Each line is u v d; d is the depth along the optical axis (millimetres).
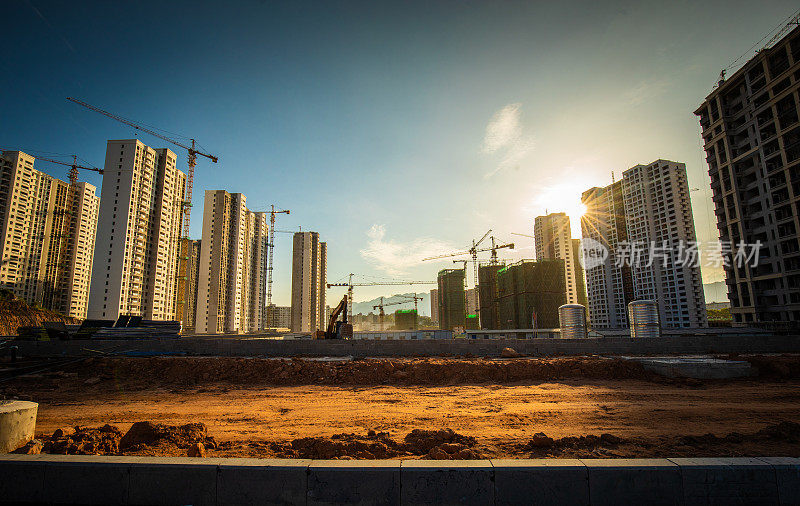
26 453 7914
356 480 6387
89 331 35594
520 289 138000
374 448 8609
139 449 8555
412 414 13453
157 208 123000
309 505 6352
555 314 132000
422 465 6512
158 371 21375
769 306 69250
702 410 13523
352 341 27656
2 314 94312
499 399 15609
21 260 128750
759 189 72375
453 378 19844
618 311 149625
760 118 72625
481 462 6648
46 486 6809
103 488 6723
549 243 190625
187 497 6547
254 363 21375
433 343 27344
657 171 137750
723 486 6410
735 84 76688
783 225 68375
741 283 73438
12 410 8312
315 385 19391
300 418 13055
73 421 13086
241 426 12055
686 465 6500
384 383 19625
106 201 111625
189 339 28234
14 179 126688
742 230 73188
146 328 36031
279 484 6449
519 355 25750
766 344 26125
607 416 12766
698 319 124312
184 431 9523
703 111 83500
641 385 18125
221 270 145000
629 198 144750
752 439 9711
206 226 147500
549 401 15133
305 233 199375
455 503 6305
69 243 146250
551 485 6355
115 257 109188
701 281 126625
